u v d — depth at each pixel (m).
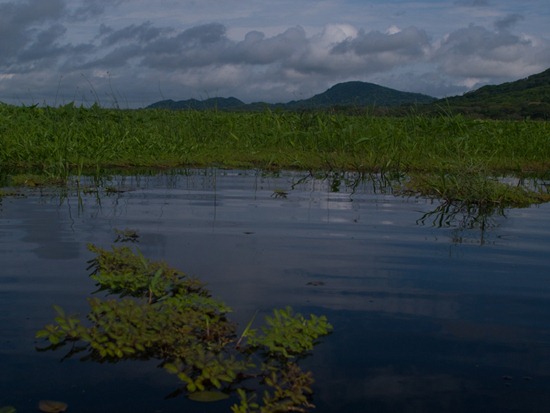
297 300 2.56
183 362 1.96
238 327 2.26
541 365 1.98
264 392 1.79
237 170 8.20
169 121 11.80
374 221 4.43
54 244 3.41
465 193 5.75
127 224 4.07
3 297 2.49
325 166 8.56
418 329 2.26
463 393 1.78
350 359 2.01
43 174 7.13
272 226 4.12
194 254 3.28
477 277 2.95
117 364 1.94
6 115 10.44
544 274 3.02
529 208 5.41
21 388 1.75
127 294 2.58
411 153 9.27
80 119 11.15
